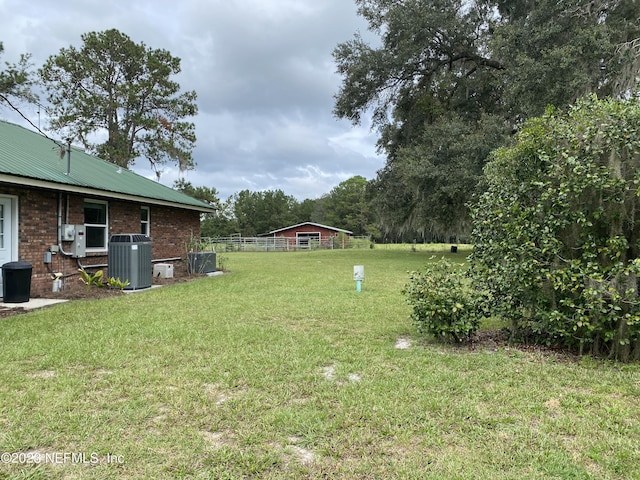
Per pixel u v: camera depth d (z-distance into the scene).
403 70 21.14
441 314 4.96
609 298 4.42
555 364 4.28
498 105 20.42
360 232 66.44
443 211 20.17
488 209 5.50
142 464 2.44
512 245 4.88
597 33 13.29
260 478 2.32
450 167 17.77
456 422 2.98
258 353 4.57
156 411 3.12
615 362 4.30
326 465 2.45
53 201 9.28
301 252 33.94
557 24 14.57
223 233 63.16
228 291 9.60
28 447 2.62
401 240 58.81
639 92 5.46
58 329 5.64
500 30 15.88
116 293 9.25
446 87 21.23
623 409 3.18
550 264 4.68
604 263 4.46
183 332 5.49
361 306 7.54
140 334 5.38
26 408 3.16
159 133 27.62
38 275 8.88
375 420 2.99
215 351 4.65
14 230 8.30
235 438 2.75
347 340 5.19
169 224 14.05
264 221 69.88
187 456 2.53
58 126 24.45
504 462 2.47
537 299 4.81
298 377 3.84
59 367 4.10
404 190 21.95
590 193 4.52
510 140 15.68
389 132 23.91
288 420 2.98
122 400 3.32
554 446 2.65
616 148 4.33
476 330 5.37
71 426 2.88
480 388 3.60
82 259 10.05
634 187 4.34
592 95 4.88
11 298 7.76
